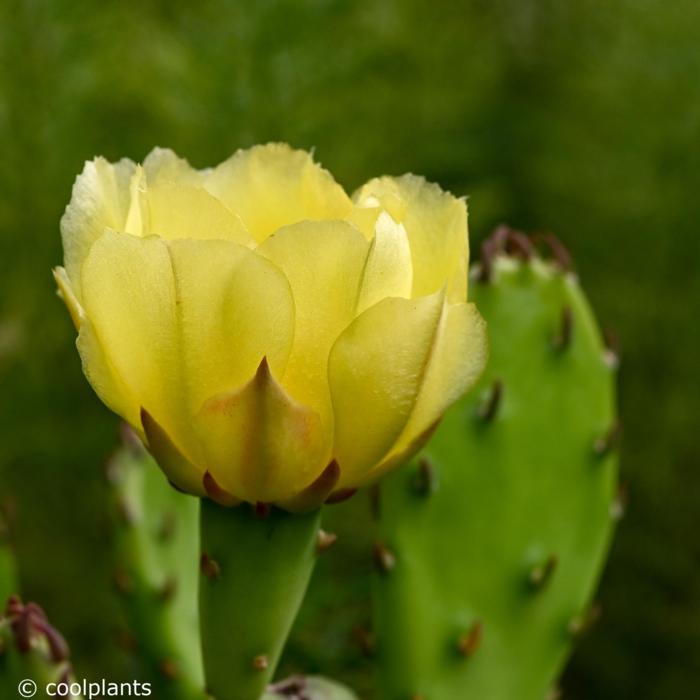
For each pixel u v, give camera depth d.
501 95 1.53
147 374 0.62
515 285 0.77
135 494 0.78
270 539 0.64
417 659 0.75
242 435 0.62
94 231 0.64
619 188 1.44
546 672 0.76
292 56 1.24
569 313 0.77
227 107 1.23
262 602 0.64
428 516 0.75
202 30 1.28
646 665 1.29
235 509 0.64
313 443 0.63
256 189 0.65
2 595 0.74
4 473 1.22
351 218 0.63
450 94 1.46
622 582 1.32
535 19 1.55
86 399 1.25
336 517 1.15
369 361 0.62
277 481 0.63
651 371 1.41
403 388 0.62
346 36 1.29
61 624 1.17
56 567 1.18
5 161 1.22
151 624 0.77
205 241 0.61
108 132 1.30
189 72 1.22
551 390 0.77
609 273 1.44
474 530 0.75
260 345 0.62
